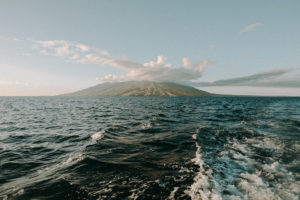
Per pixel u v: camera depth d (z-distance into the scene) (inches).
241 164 271.9
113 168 265.3
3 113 1273.4
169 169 258.5
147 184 214.4
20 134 544.7
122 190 202.2
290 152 328.2
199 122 738.2
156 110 1467.8
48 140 467.8
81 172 253.3
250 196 182.4
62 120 868.6
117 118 932.0
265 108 1699.1
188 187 204.7
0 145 420.8
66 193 200.1
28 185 220.8
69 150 373.4
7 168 279.4
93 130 593.6
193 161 288.8
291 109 1558.8
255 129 563.2
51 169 271.9
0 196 197.0
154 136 486.9
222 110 1443.2
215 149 354.3
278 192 189.0
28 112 1353.3
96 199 186.4
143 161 294.8
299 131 526.0
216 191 193.8
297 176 227.3
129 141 434.0
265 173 238.1
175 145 391.2
